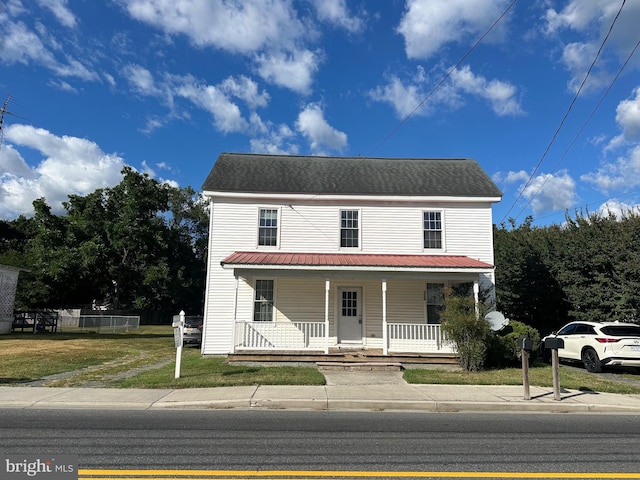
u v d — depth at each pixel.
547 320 20.80
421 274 14.98
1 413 7.79
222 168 19.12
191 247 59.44
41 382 10.70
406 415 8.02
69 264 35.22
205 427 6.83
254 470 4.86
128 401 8.64
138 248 39.91
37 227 38.00
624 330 13.64
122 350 17.98
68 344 19.59
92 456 5.32
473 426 7.15
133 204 38.59
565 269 19.23
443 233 17.52
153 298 46.50
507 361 14.33
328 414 8.01
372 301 16.88
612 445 6.05
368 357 14.10
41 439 6.05
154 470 4.84
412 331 16.52
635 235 16.95
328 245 17.34
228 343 16.41
